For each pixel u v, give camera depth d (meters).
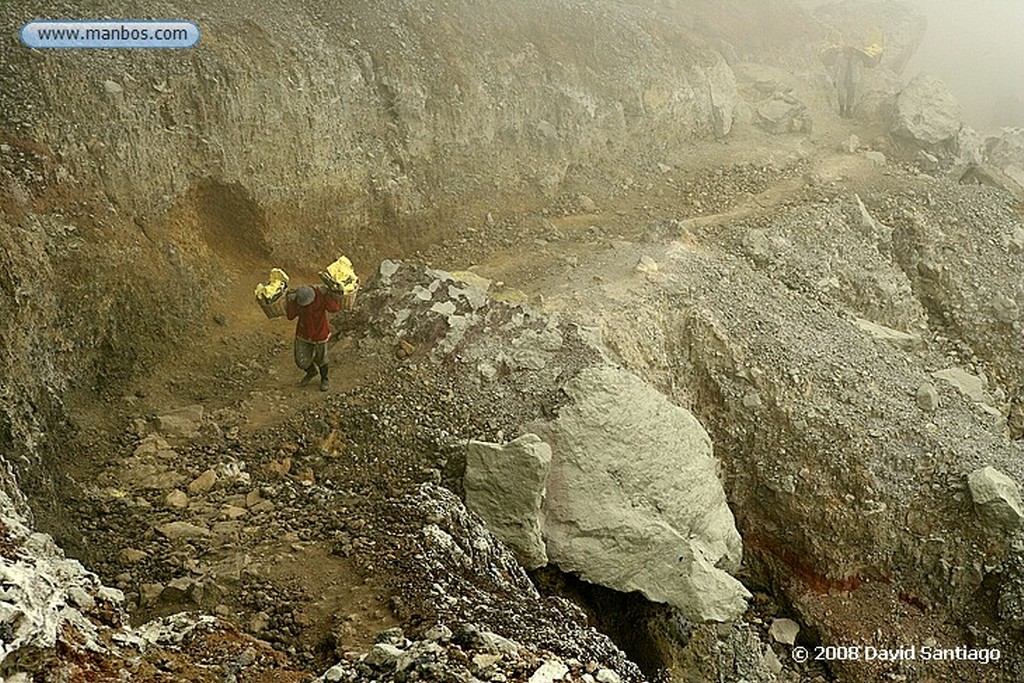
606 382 13.44
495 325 14.02
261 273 16.19
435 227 18.55
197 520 10.43
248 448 12.02
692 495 13.27
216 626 8.24
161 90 15.07
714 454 15.45
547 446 12.16
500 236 18.81
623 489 12.85
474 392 13.33
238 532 10.20
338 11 18.27
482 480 11.96
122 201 14.45
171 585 9.12
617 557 12.41
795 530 14.98
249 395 13.24
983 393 18.16
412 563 9.66
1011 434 19.25
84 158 14.04
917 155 25.00
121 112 14.52
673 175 22.30
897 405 16.11
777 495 15.07
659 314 15.80
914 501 15.07
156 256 14.43
